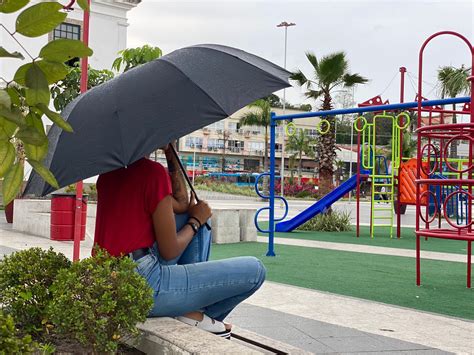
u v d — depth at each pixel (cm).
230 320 478
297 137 7125
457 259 945
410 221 2038
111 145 258
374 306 546
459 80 2894
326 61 2594
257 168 8838
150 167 277
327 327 458
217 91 272
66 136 271
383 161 1573
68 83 1347
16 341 196
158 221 273
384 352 387
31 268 272
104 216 280
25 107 151
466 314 523
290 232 1448
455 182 578
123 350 279
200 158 8594
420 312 522
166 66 278
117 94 270
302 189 5166
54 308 234
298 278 720
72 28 2509
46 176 144
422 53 650
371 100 1364
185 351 229
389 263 876
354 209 2922
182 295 278
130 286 237
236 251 999
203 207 302
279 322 473
